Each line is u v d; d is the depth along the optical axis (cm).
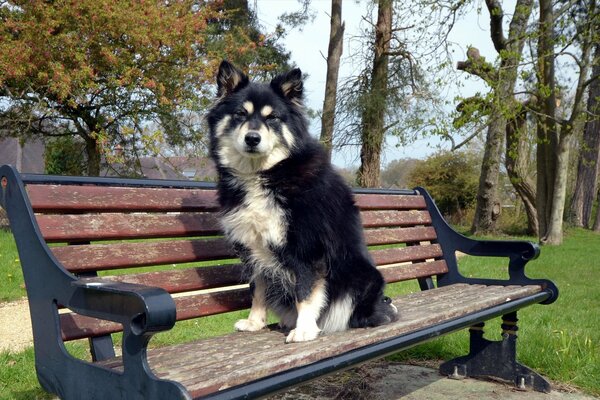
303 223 263
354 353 221
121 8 1410
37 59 1358
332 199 279
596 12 1413
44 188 234
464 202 2856
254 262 281
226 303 295
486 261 1140
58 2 1377
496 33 1593
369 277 286
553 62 1511
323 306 268
